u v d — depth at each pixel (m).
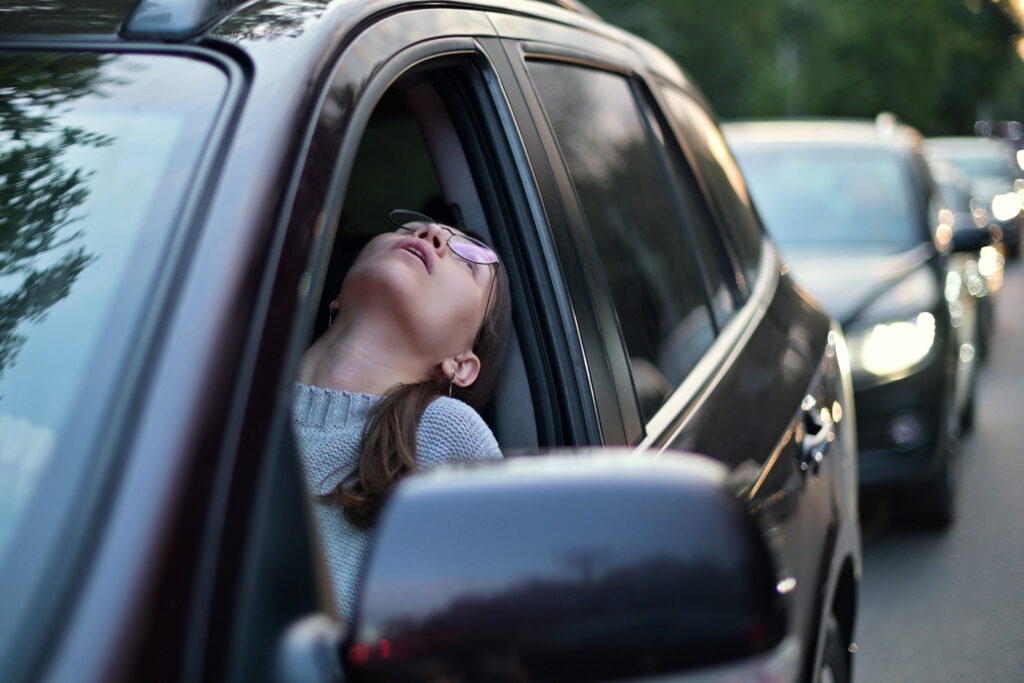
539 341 1.71
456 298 1.65
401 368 1.66
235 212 1.05
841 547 2.62
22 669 0.79
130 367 0.96
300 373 1.69
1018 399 7.92
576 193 1.91
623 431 1.74
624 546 0.86
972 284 7.71
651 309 2.10
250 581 0.89
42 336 1.02
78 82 1.28
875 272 5.38
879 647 3.96
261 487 0.93
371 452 1.56
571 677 0.85
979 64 56.62
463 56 1.72
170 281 1.02
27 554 0.86
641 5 27.17
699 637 0.85
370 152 2.22
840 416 2.95
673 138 2.78
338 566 1.52
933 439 4.83
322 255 1.11
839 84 40.91
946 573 4.62
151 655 0.81
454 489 0.88
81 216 1.12
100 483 0.89
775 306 2.96
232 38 1.29
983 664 3.82
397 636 0.84
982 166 18.88
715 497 0.88
